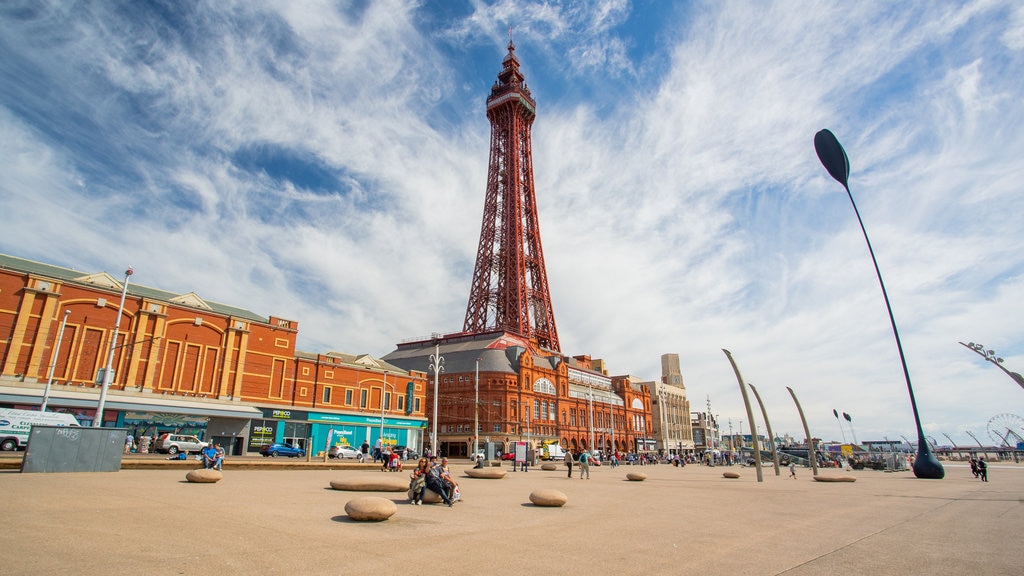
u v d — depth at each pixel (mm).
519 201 160250
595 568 11180
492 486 33406
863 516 20891
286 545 12266
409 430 93875
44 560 9914
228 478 31516
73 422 47188
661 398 193625
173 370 64250
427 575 10125
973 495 31125
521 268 154500
